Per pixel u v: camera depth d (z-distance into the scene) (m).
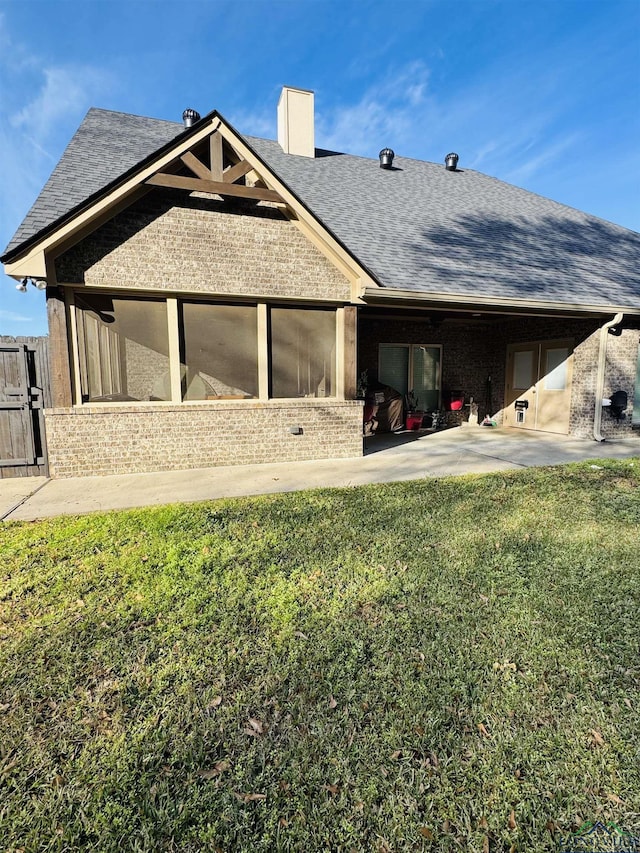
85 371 6.81
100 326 6.84
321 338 7.89
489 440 9.93
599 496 5.41
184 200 6.71
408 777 1.84
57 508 5.18
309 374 7.87
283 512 4.87
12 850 1.60
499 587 3.26
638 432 10.12
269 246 7.19
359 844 1.60
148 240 6.59
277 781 1.83
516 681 2.34
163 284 6.70
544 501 5.23
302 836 1.63
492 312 8.55
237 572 3.49
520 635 2.72
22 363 6.62
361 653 2.55
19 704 2.21
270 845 1.60
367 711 2.16
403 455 8.28
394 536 4.19
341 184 10.84
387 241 8.74
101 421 6.72
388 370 11.88
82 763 1.91
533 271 9.16
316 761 1.91
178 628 2.78
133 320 6.93
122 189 6.12
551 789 1.79
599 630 2.76
